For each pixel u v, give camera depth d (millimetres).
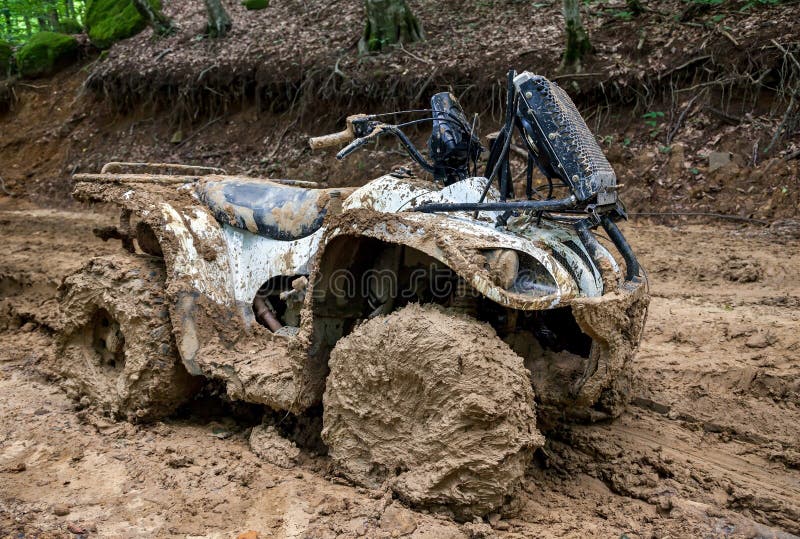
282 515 3336
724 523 3223
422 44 12898
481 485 3115
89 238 10219
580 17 11359
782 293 6473
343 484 3598
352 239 3725
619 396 4219
